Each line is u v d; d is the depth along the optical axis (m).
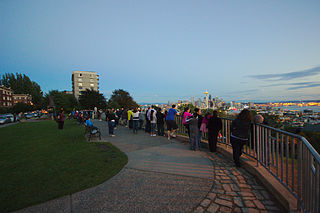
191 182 3.74
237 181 3.77
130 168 4.66
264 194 3.23
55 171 4.62
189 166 4.74
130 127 13.67
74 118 28.11
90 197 3.21
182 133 9.47
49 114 36.69
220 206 2.85
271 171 3.69
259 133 4.21
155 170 4.48
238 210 2.74
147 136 9.88
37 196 3.28
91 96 55.22
